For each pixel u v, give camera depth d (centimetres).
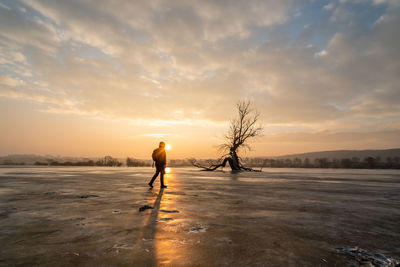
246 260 238
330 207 552
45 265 217
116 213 453
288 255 253
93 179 1336
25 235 309
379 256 254
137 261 229
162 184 941
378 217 450
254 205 570
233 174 2348
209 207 534
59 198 636
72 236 307
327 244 292
